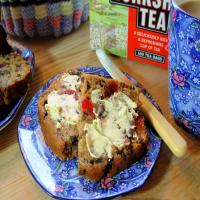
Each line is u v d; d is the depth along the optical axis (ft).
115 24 1.33
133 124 1.05
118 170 1.00
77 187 0.97
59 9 1.42
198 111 0.99
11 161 1.07
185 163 1.05
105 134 1.02
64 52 1.45
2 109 1.19
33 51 1.46
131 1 1.24
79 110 1.07
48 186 0.97
